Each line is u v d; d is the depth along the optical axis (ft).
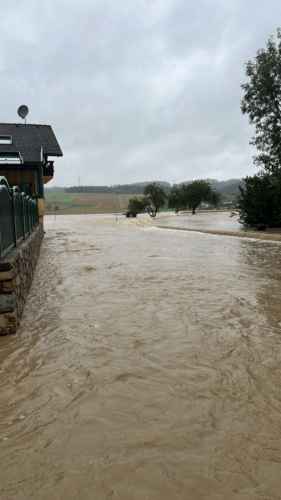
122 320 15.38
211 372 10.45
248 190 83.30
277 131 100.01
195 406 8.61
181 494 5.92
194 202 187.01
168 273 26.45
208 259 34.14
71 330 14.30
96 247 46.44
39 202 69.62
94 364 11.10
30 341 13.24
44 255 39.37
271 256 36.40
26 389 9.59
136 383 9.82
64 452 6.98
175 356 11.61
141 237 62.64
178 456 6.83
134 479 6.26
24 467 6.59
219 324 14.73
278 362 11.12
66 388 9.62
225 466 6.56
